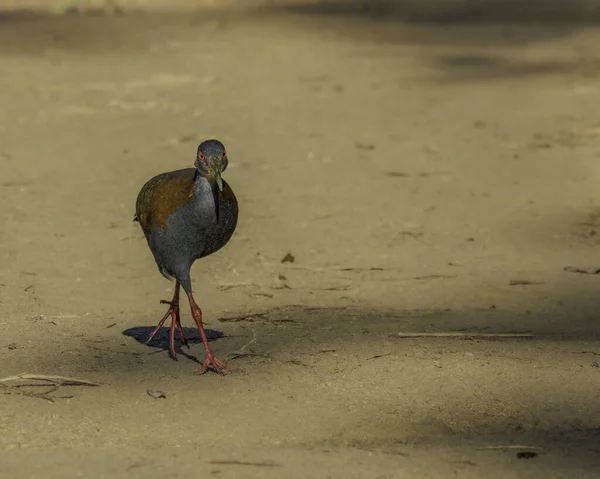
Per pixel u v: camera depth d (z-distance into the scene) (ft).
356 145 67.46
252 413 30.45
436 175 60.44
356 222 51.49
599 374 33.53
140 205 33.30
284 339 36.55
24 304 39.81
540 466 27.20
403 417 30.25
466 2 152.35
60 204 53.62
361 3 149.89
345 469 26.81
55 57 101.76
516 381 32.86
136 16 134.41
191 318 38.73
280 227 50.52
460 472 26.78
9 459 27.30
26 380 32.71
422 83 90.38
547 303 40.93
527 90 86.74
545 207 54.34
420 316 39.24
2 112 76.59
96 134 69.97
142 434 28.96
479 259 46.32
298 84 89.61
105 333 37.09
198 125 73.20
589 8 142.31
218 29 123.44
